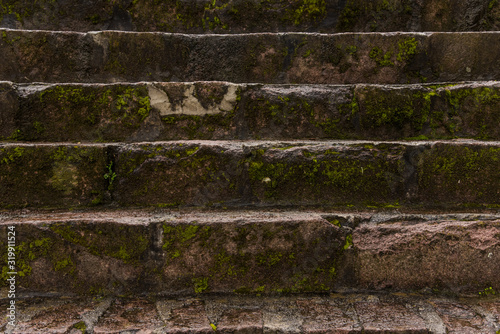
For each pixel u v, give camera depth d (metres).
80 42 2.18
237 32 2.63
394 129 1.98
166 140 1.94
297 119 2.00
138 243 1.51
